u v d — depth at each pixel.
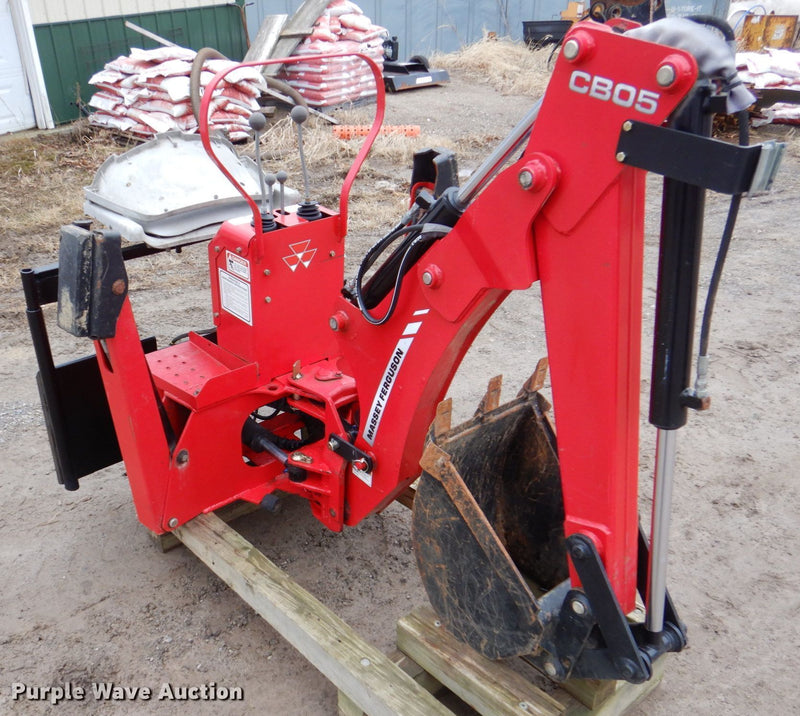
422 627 2.35
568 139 1.56
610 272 1.59
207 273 5.75
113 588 2.87
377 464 2.40
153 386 2.52
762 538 3.21
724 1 11.98
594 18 1.87
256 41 9.88
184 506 2.72
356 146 8.55
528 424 2.35
